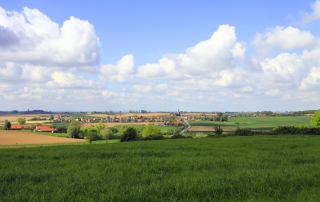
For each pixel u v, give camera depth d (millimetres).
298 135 39750
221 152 17656
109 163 12305
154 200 6477
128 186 7559
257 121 132500
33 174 9625
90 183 8156
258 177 8523
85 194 6980
